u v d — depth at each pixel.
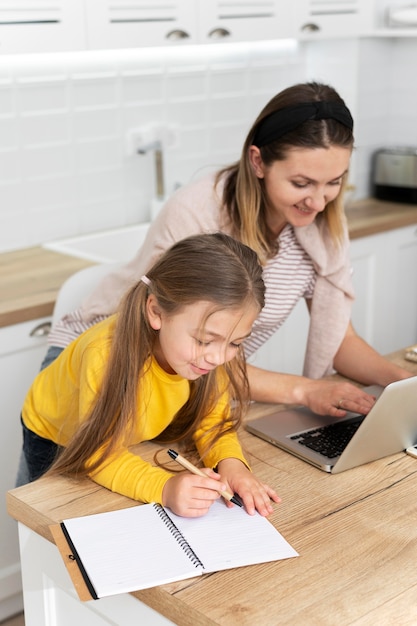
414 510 1.47
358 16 3.57
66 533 1.36
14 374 2.46
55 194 3.15
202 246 1.42
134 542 1.34
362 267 3.51
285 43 3.73
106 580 1.24
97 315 2.04
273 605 1.19
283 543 1.35
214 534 1.37
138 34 2.82
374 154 3.94
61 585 1.48
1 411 2.47
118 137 3.29
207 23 3.01
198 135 3.54
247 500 1.45
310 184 1.77
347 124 1.76
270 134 1.76
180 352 1.43
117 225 3.37
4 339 2.41
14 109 2.97
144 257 1.90
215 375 1.64
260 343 2.12
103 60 3.17
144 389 1.54
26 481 2.00
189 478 1.43
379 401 1.49
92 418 1.50
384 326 3.73
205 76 3.49
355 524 1.42
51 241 3.18
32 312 2.43
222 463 1.56
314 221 2.01
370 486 1.55
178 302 1.40
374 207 3.78
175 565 1.28
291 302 2.05
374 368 2.04
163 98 3.38
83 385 1.53
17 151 3.01
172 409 1.61
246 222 1.84
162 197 3.41
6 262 2.91
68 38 2.64
